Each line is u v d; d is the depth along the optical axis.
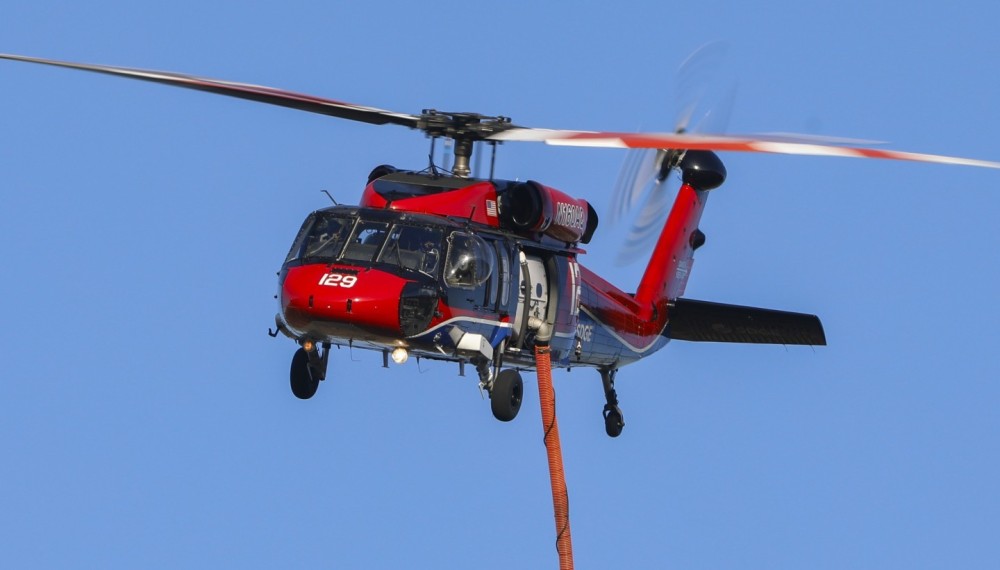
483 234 69.81
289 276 66.69
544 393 73.81
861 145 58.12
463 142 71.69
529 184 71.75
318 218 68.50
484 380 70.19
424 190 69.94
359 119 69.62
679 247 92.94
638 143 58.09
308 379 71.06
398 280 65.38
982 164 55.03
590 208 79.38
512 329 71.62
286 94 67.06
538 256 74.81
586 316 81.69
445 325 66.81
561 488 73.56
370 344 67.50
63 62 63.41
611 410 89.06
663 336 92.56
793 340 90.25
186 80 64.56
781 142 56.84
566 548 73.12
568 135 61.12
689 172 92.00
